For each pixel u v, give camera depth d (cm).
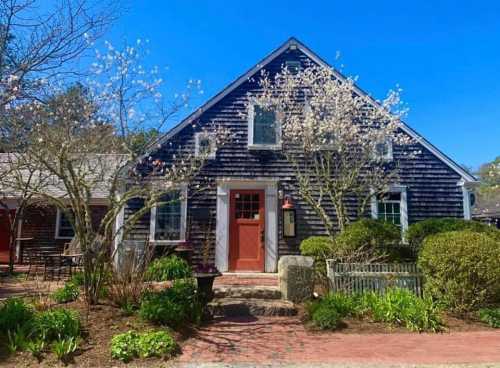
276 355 559
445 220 962
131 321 644
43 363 516
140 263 786
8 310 613
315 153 1175
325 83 1152
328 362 530
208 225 1174
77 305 704
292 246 1170
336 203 1062
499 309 743
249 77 1258
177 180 860
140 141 860
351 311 748
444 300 763
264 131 1236
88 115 745
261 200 1194
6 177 916
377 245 920
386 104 1157
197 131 1212
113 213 744
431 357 552
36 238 1580
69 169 689
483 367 512
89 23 773
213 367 510
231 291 845
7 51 736
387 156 1227
